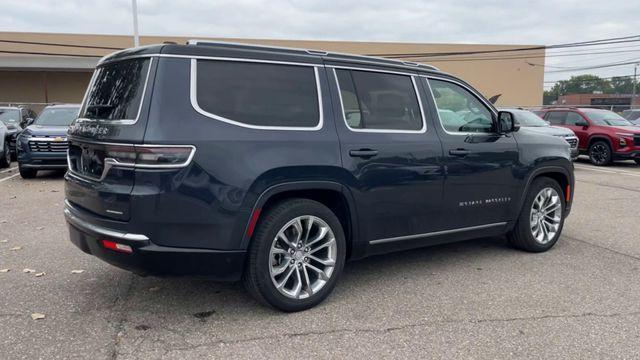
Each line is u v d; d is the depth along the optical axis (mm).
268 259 3816
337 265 4168
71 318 3867
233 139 3646
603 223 7207
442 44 36875
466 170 4902
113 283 4609
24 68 30719
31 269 4969
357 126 4289
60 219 7164
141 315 3936
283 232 3893
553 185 5742
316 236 4098
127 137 3469
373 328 3748
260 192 3715
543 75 39250
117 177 3523
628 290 4555
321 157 3979
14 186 10234
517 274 4969
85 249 3877
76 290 4438
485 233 5262
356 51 35406
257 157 3705
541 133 5859
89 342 3484
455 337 3617
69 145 4340
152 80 3553
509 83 38812
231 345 3465
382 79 4559
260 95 3871
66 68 31016
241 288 4512
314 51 4273
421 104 4742
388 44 35969
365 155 4215
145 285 4566
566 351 3432
